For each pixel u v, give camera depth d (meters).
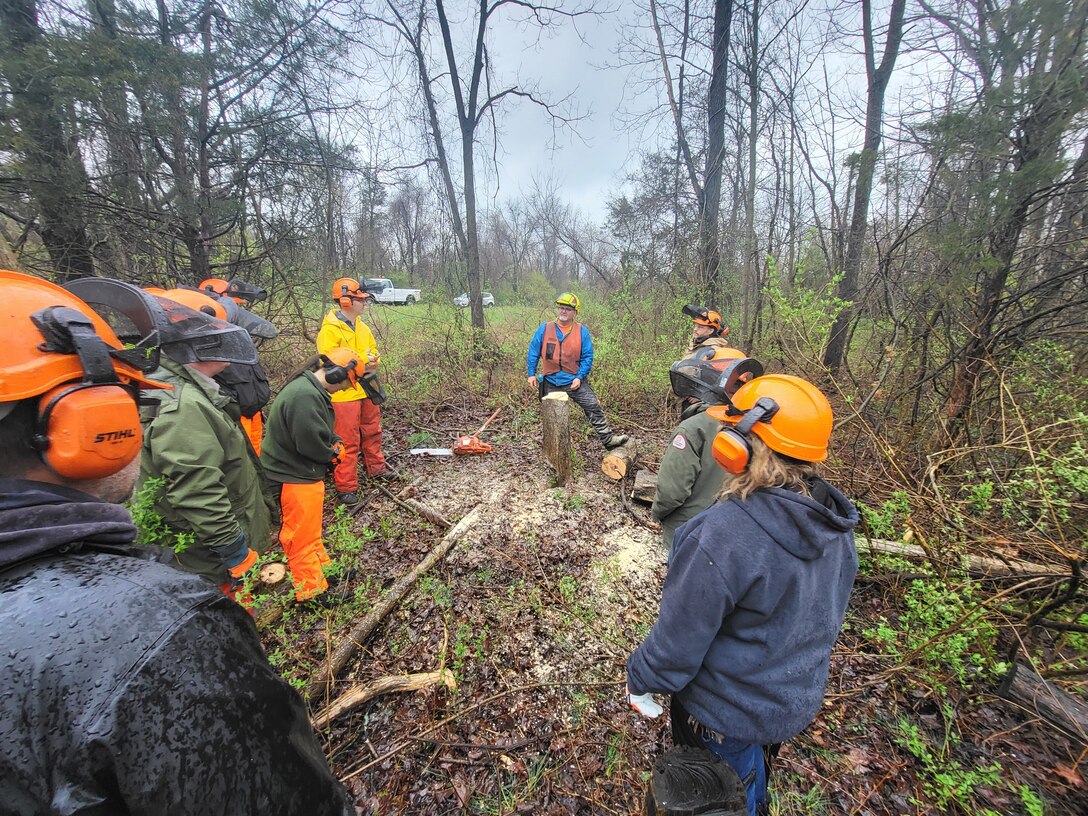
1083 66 2.59
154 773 0.52
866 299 4.57
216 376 3.22
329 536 3.26
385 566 3.19
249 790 0.59
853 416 3.49
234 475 2.46
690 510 2.46
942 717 2.16
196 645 0.59
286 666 2.33
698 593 1.14
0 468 0.66
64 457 0.66
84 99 3.92
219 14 5.32
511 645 2.58
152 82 4.30
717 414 1.31
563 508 3.90
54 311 0.68
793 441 1.10
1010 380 3.37
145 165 4.89
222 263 5.98
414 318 8.41
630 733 2.12
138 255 5.21
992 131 2.91
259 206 6.16
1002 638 2.49
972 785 1.88
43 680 0.50
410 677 2.28
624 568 3.20
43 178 3.98
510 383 7.06
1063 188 2.88
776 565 1.10
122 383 0.83
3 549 0.56
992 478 3.09
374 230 9.99
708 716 1.28
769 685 1.18
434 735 2.10
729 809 1.12
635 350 7.26
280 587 2.80
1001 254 3.17
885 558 2.85
